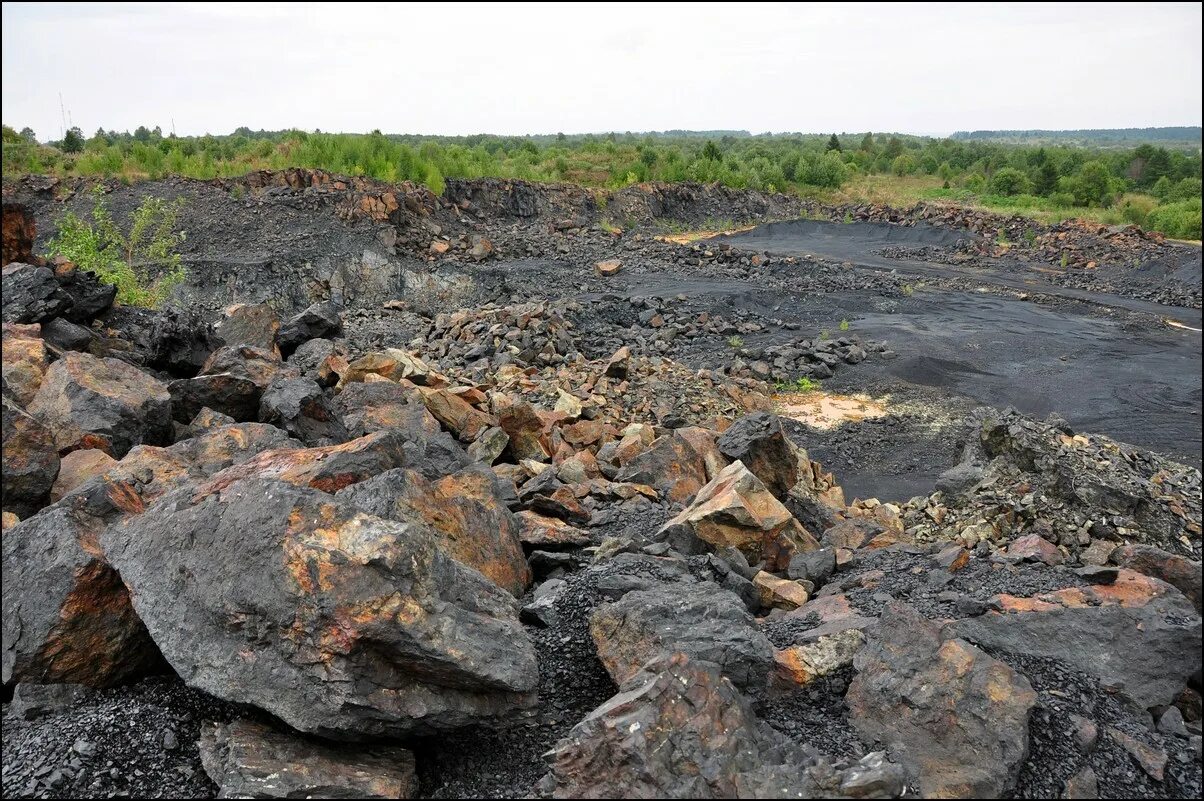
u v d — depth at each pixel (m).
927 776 4.74
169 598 5.21
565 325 23.61
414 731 4.91
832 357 24.16
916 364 24.25
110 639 5.59
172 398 10.18
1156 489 9.84
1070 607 6.40
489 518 7.46
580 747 4.50
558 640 6.39
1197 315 33.06
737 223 58.72
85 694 5.45
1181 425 20.34
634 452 12.70
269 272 30.47
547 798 4.47
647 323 28.08
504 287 33.38
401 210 38.38
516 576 7.48
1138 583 6.73
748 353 24.44
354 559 4.80
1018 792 4.75
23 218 12.30
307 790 4.47
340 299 32.38
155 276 26.97
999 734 4.90
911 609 5.91
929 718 5.15
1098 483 9.16
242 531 5.12
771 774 4.37
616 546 7.99
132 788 4.68
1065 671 5.81
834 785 4.30
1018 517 9.15
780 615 7.50
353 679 4.68
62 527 5.71
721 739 4.54
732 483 9.12
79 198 36.16
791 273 37.38
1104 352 26.52
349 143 44.75
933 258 44.97
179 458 7.65
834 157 78.31
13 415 7.24
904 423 19.70
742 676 5.59
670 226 55.38
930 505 10.66
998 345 26.84
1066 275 41.00
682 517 8.80
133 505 6.27
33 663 5.36
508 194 50.19
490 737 5.42
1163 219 50.44
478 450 11.84
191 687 5.38
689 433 12.10
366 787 4.57
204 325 12.55
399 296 33.94
